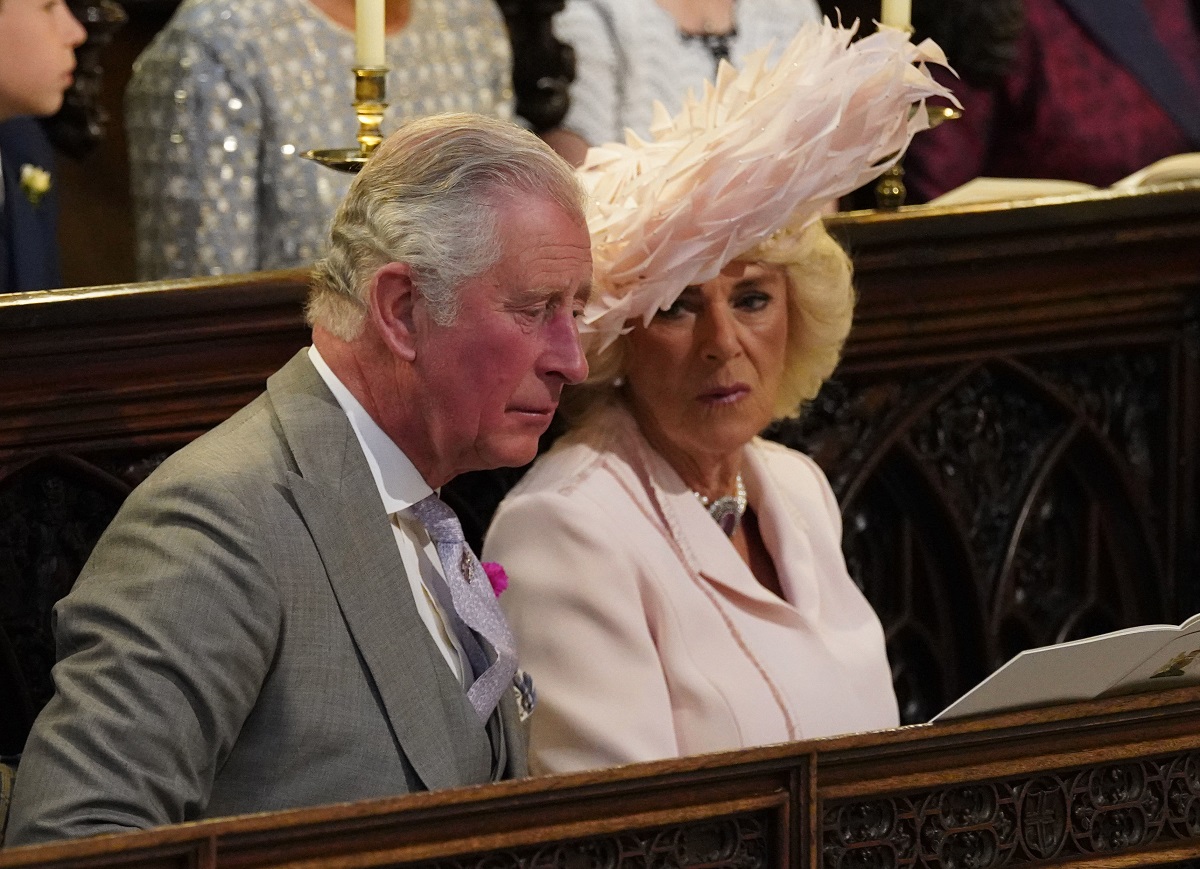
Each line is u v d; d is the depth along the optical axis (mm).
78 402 7906
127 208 15375
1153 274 10555
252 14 10211
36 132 11055
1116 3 13508
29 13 10055
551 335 6691
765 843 5801
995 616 10539
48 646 8125
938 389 10180
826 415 9945
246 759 6359
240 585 6203
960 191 11438
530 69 12281
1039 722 6098
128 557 6227
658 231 7664
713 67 11648
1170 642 6105
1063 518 10836
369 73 7957
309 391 6715
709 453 8391
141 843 4895
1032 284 10203
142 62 10344
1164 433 10883
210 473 6348
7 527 7969
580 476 8172
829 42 7875
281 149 10234
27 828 5816
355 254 6570
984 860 6113
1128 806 6328
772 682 8062
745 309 8273
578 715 7629
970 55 13133
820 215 8445
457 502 9141
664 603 7961
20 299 7664
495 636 6973
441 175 6473
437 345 6527
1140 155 13406
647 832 5633
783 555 8703
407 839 5281
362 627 6477
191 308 7969
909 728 5926
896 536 10375
